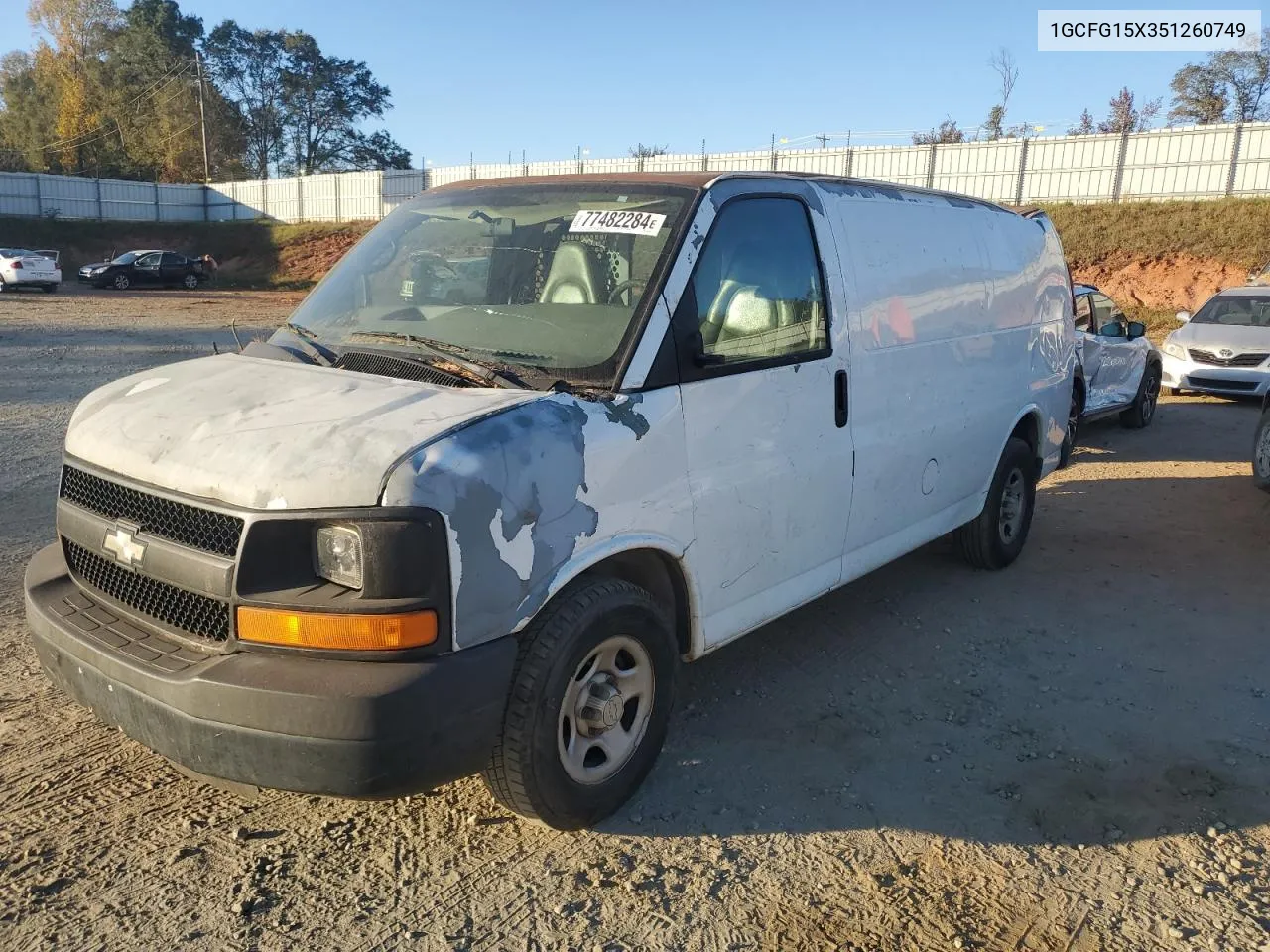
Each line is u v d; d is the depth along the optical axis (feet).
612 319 10.71
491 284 11.87
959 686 14.43
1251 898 9.64
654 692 10.82
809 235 13.12
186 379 11.00
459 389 9.92
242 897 9.21
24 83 258.78
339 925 8.91
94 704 9.39
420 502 8.30
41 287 116.37
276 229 173.99
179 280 132.57
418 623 8.34
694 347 10.87
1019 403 19.04
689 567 11.07
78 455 10.30
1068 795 11.47
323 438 8.82
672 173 12.26
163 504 9.17
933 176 122.62
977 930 9.09
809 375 12.71
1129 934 9.08
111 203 183.42
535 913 9.15
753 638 16.15
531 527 9.05
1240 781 11.81
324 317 12.53
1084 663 15.34
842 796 11.34
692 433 10.90
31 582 10.57
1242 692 14.35
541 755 9.43
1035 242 20.18
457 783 11.37
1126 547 21.71
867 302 14.01
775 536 12.43
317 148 294.05
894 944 8.87
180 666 8.73
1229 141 104.94
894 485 14.96
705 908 9.30
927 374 15.55
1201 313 48.67
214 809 10.68
